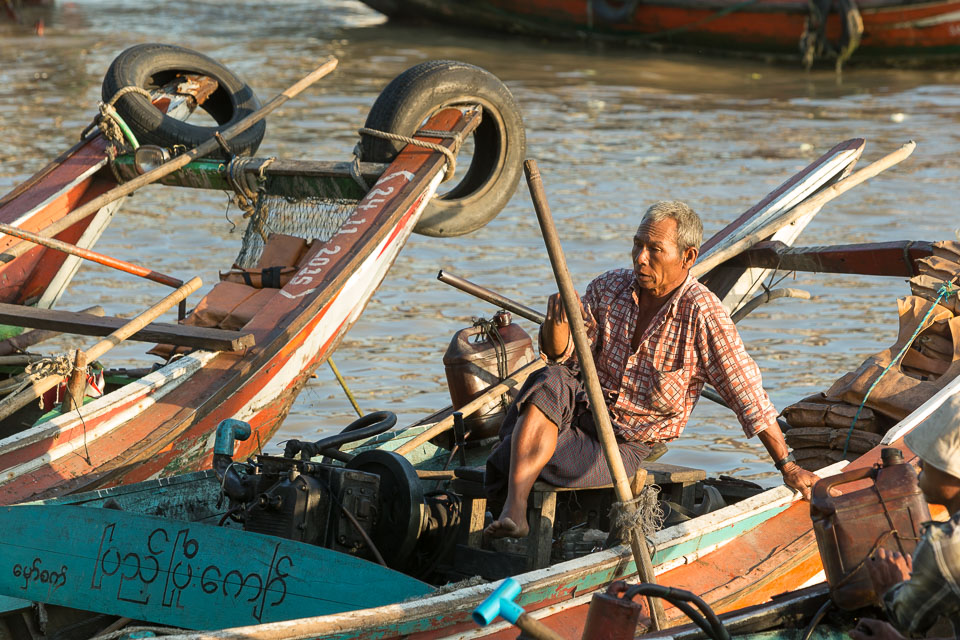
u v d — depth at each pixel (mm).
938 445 13969
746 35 108938
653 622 16156
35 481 19328
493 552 17953
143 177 28000
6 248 27641
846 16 103000
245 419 23750
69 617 17531
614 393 18094
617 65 105688
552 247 15898
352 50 108875
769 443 17688
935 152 66312
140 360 35188
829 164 29594
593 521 19375
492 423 23984
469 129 28516
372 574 15766
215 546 16344
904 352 22281
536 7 118312
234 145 31000
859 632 14398
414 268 44188
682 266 17672
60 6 139625
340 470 17594
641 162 63062
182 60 32812
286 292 24484
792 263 26672
